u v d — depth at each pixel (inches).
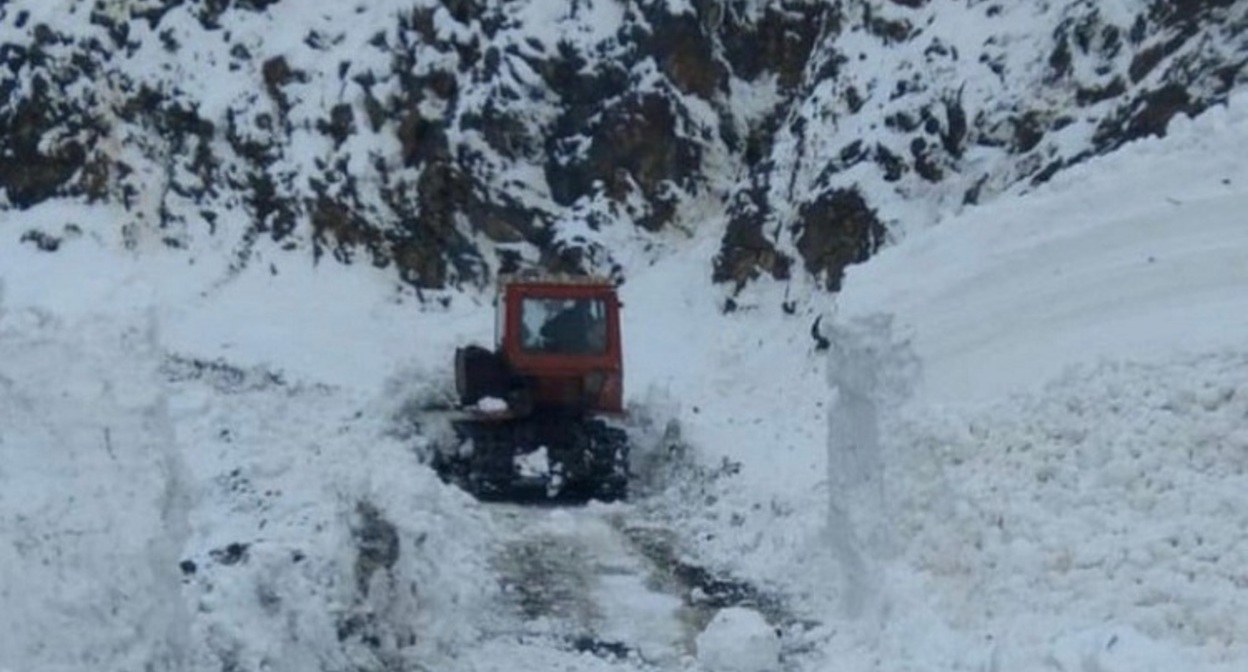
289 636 423.2
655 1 1227.9
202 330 1105.4
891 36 1099.3
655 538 677.9
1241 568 436.1
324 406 901.8
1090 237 621.3
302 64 1255.5
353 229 1201.4
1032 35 1014.4
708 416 937.5
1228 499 458.0
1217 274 577.0
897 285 633.6
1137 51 928.9
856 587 530.6
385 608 475.8
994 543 479.8
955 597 472.4
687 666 489.1
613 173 1202.0
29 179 1246.3
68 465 362.3
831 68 1126.4
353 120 1229.1
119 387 377.1
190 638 374.9
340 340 1105.4
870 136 1044.5
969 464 508.4
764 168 1127.6
